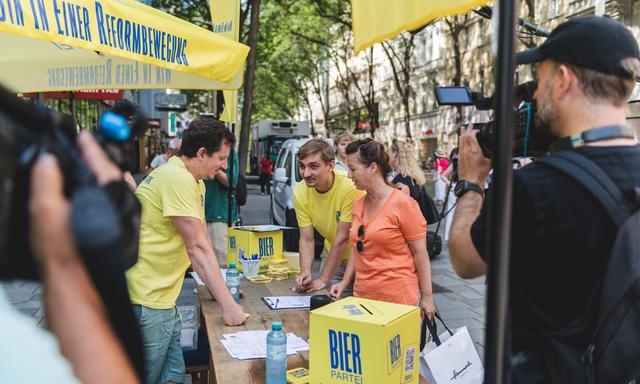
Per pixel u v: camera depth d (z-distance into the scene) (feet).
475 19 79.82
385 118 120.78
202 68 11.33
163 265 9.25
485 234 4.62
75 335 2.22
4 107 2.20
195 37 11.23
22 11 7.92
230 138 9.86
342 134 21.13
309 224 12.21
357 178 9.93
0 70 14.44
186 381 13.74
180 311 11.46
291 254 13.98
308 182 11.58
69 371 2.19
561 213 4.24
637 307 3.97
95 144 2.72
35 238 2.21
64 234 2.23
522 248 4.44
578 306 4.34
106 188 2.54
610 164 4.31
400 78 109.29
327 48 103.81
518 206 4.40
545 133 5.18
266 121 88.69
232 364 7.47
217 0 15.42
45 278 2.25
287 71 105.09
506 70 3.63
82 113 44.45
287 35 78.89
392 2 5.70
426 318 10.10
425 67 98.58
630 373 3.99
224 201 19.95
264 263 13.51
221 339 8.39
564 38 4.47
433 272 24.94
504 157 3.65
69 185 2.37
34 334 2.20
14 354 2.10
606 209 4.12
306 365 7.51
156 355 9.29
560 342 4.33
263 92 126.31
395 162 17.35
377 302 7.03
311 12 68.03
